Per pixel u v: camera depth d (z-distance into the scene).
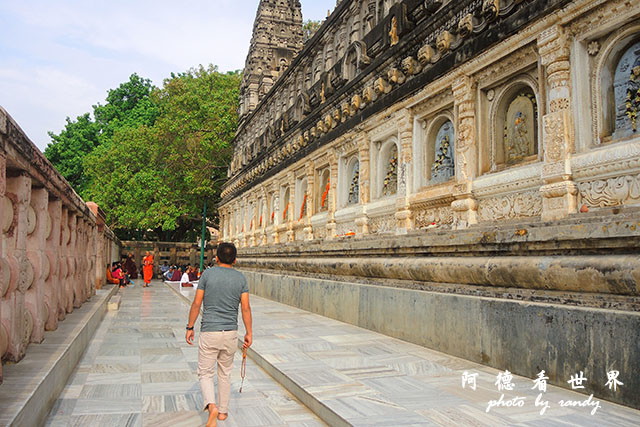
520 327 5.53
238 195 27.02
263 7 28.30
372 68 11.55
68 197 7.20
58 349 5.33
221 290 4.46
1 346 4.05
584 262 4.92
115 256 26.06
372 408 4.29
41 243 5.60
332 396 4.68
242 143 28.08
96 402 4.83
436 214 9.29
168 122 30.12
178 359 6.94
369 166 12.23
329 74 14.52
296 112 17.41
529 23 6.99
